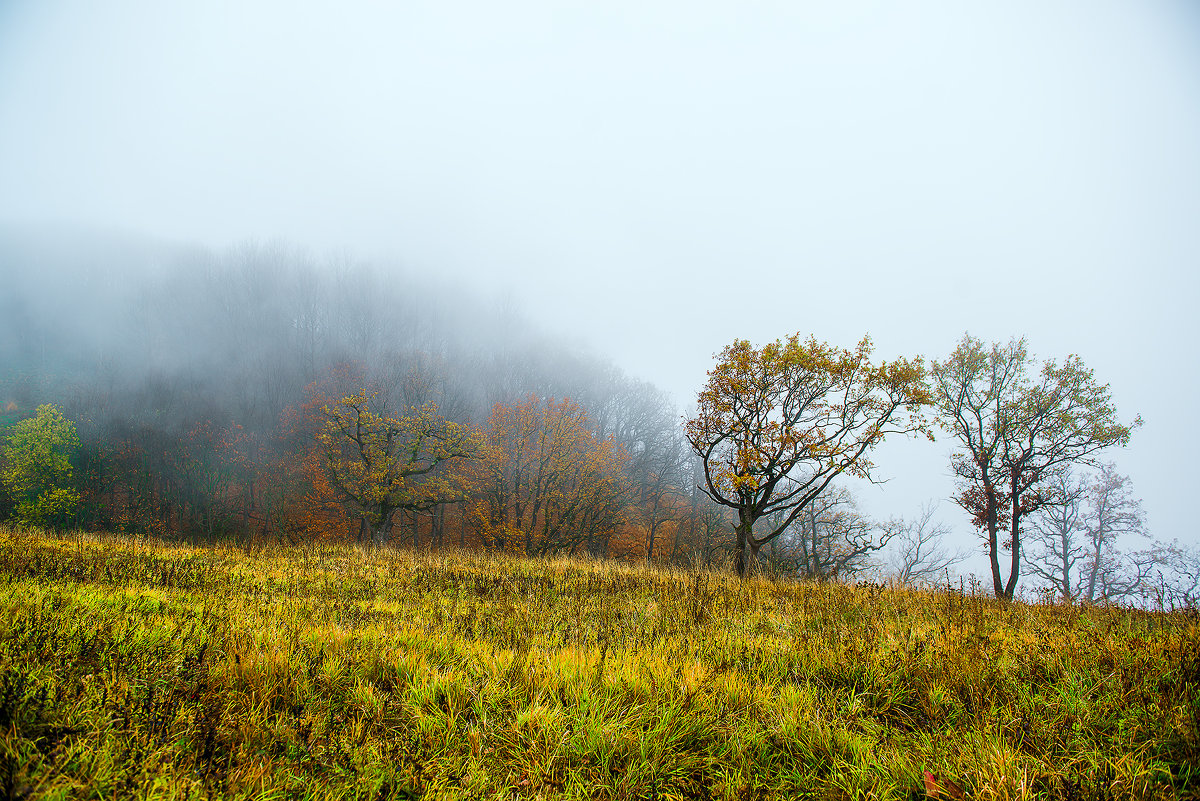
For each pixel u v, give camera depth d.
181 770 2.70
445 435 31.83
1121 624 6.38
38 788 2.37
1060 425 18.95
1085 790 2.77
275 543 15.27
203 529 42.75
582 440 38.53
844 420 15.94
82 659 3.73
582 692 3.87
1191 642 4.60
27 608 4.49
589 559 14.92
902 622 6.11
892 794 2.93
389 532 32.78
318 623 5.43
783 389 16.42
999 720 3.55
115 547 10.50
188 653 4.07
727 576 11.12
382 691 3.91
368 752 3.06
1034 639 5.31
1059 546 29.58
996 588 19.23
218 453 47.06
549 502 37.38
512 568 11.38
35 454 36.91
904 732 3.63
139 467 45.59
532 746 3.23
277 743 3.13
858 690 4.21
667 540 44.34
